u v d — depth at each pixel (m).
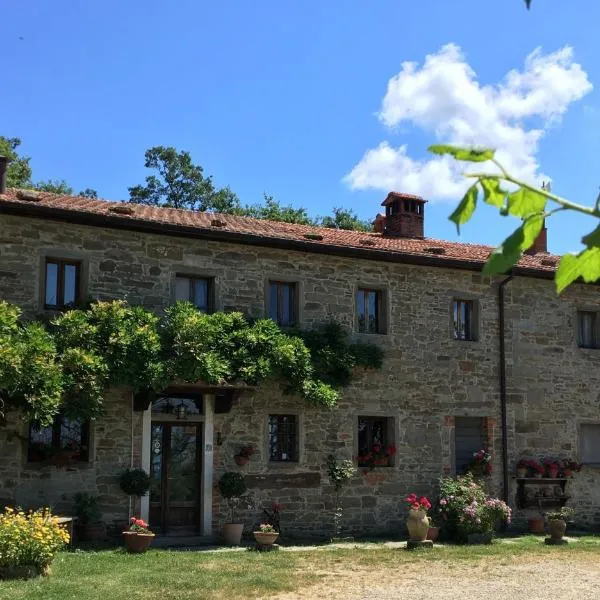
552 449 16.67
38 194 14.02
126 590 8.78
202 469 13.59
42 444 12.51
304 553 12.20
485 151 1.53
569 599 8.91
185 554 11.72
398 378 15.37
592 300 17.67
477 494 14.50
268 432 14.16
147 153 32.97
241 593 8.97
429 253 16.09
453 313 16.23
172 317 13.02
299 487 14.21
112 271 13.33
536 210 1.68
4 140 29.53
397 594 9.07
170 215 14.98
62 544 10.09
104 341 12.21
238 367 13.24
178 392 13.44
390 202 19.02
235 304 14.23
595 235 1.62
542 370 16.84
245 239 14.12
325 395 13.74
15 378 10.93
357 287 15.34
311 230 16.59
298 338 13.98
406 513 15.02
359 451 14.97
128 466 12.96
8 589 8.51
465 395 15.97
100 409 12.06
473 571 10.80
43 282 12.79
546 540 14.06
